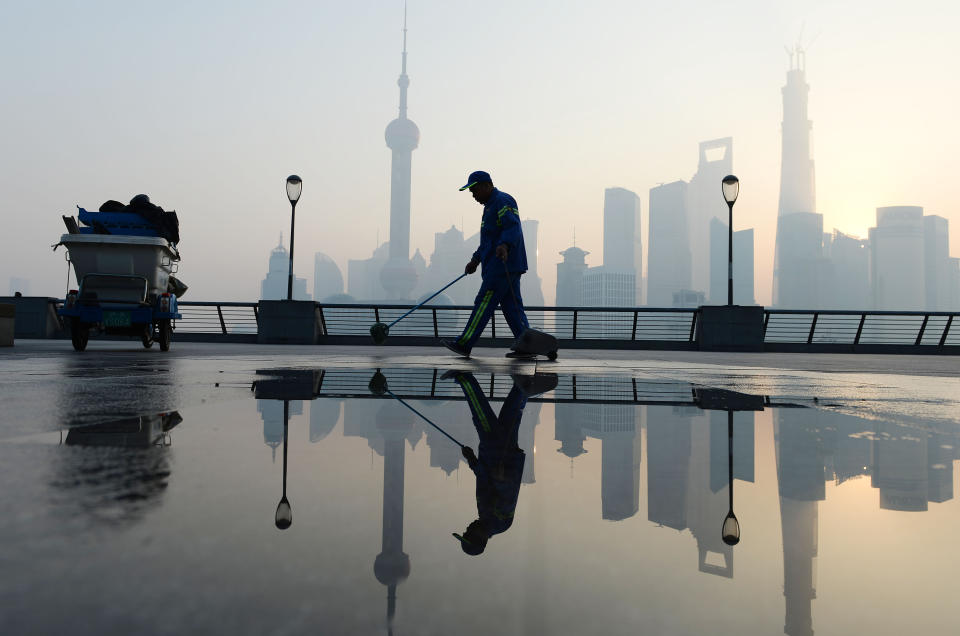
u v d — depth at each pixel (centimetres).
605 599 60
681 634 51
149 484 106
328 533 80
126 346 1183
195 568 64
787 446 167
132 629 48
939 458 150
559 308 1827
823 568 72
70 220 846
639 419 221
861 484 121
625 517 94
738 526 91
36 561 65
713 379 441
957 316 1756
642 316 1803
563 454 151
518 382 384
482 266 711
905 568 73
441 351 1092
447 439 168
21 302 1766
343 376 404
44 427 177
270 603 55
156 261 862
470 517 91
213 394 279
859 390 365
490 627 50
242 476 115
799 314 1825
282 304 1666
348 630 48
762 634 52
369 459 136
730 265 1711
